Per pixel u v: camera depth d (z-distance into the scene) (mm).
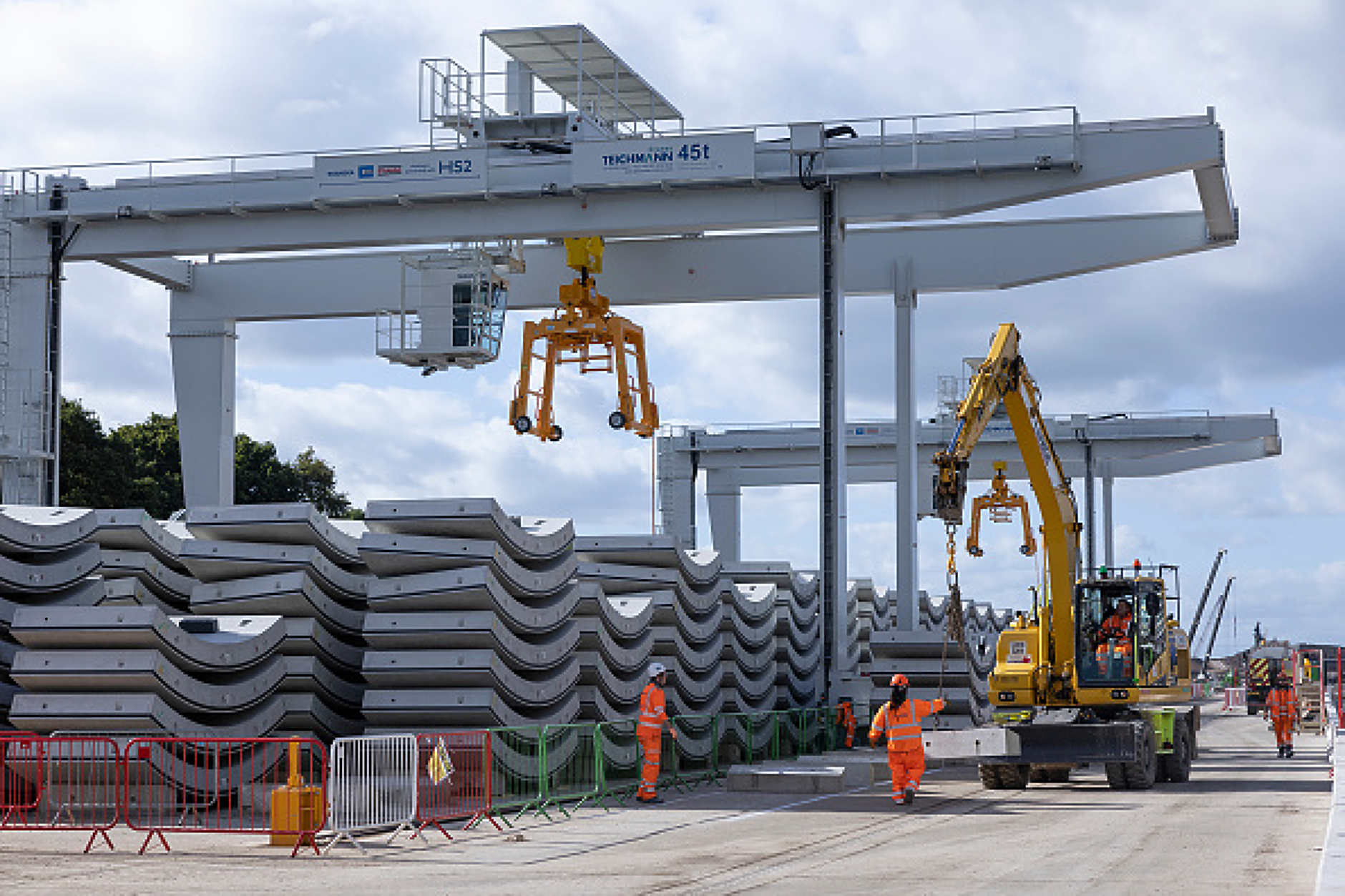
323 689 27797
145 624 23875
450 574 26781
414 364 45938
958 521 29094
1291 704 42281
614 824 23281
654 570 34594
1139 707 31859
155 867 18062
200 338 49875
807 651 44656
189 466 49406
